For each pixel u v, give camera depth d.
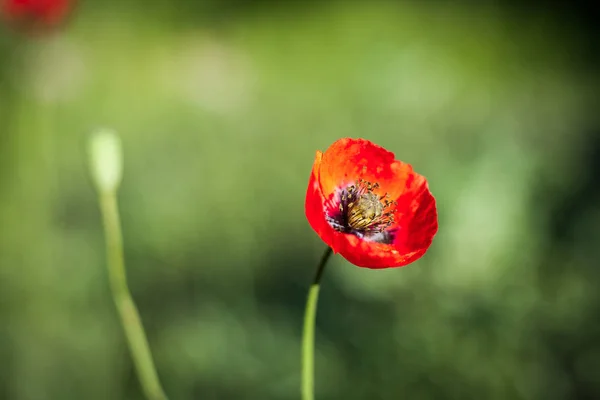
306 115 1.67
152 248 1.12
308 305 0.55
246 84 1.68
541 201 0.90
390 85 1.48
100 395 0.88
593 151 1.42
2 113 1.33
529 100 1.88
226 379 0.87
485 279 0.82
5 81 1.37
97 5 2.22
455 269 0.82
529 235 0.84
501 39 2.39
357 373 0.84
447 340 0.83
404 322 0.84
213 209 1.21
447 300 0.83
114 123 1.63
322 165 0.57
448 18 2.44
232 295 1.02
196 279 1.07
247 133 1.56
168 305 1.01
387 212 0.57
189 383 0.87
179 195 1.26
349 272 0.84
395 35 2.38
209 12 2.46
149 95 1.76
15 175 1.23
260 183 1.34
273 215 1.23
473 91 1.95
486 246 0.82
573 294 0.85
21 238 1.11
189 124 1.59
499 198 0.83
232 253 1.12
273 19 2.46
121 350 0.92
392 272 0.83
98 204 1.26
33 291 1.01
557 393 0.83
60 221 1.19
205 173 1.35
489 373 0.83
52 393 0.88
